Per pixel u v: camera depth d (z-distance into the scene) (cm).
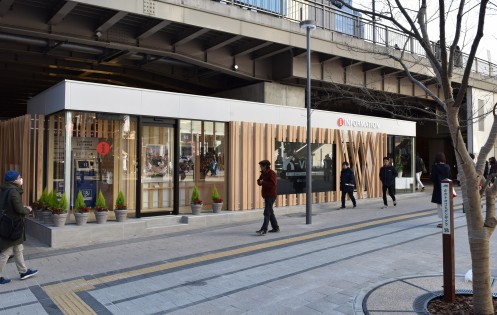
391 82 2153
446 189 505
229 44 1720
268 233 1021
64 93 977
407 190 1966
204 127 1239
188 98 1181
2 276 685
